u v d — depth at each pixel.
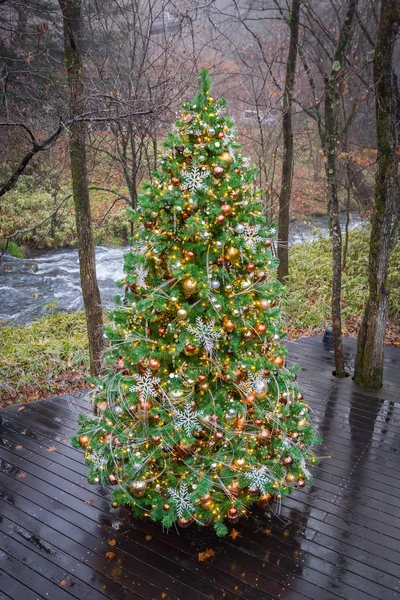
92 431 3.20
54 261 11.73
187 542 3.12
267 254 2.89
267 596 2.72
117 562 2.96
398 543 3.12
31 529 3.23
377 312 5.00
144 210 2.80
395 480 3.74
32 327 7.64
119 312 2.92
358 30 8.24
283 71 11.23
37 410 4.84
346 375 5.55
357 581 2.82
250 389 2.91
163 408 2.88
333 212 5.23
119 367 3.05
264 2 10.29
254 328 2.88
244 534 3.19
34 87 5.78
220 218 2.60
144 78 6.30
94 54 6.06
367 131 10.93
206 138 2.64
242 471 2.98
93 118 4.51
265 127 10.36
